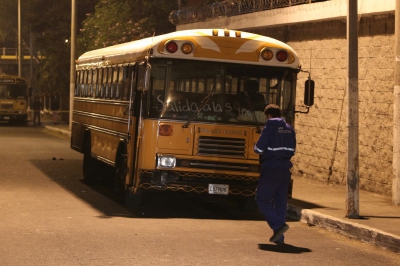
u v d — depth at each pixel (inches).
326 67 659.4
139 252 352.2
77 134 714.8
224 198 569.9
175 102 467.8
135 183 473.1
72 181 668.1
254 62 475.2
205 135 469.4
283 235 402.0
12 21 3090.6
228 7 863.1
